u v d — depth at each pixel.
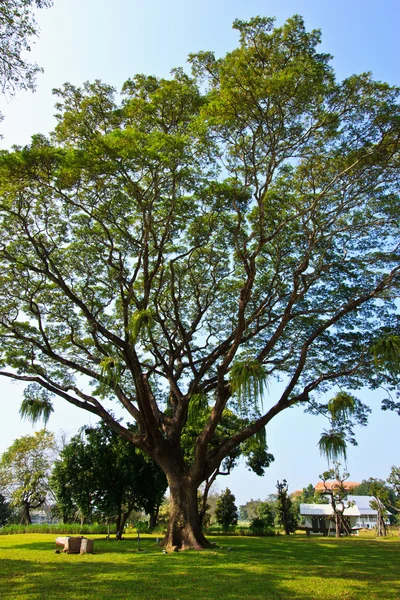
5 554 12.96
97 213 15.23
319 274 15.70
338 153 13.76
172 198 14.43
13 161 12.31
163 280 18.45
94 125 13.70
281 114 12.21
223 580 8.64
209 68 12.88
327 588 7.91
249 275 14.13
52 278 14.91
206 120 12.50
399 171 13.58
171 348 17.80
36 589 7.65
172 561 11.34
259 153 13.55
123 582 8.35
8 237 15.94
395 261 15.63
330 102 12.34
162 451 15.16
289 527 38.91
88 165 12.55
